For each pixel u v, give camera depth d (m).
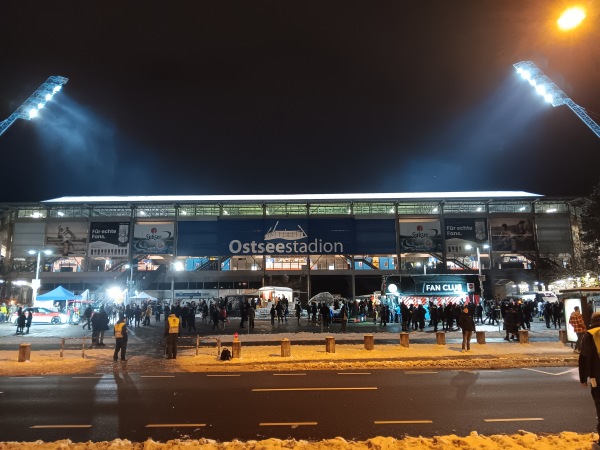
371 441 7.18
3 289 70.62
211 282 73.81
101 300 51.50
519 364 16.20
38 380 13.88
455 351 19.66
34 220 75.56
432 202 76.44
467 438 7.33
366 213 76.62
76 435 8.11
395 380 13.38
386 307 39.66
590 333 6.77
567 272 67.12
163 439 7.84
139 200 75.44
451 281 39.81
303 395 11.35
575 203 76.81
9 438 7.93
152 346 23.34
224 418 9.20
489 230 75.56
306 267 75.44
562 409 9.73
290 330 34.12
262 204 76.56
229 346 22.83
